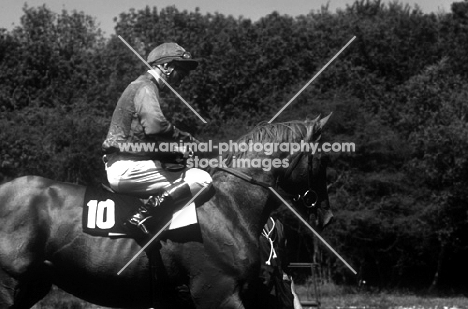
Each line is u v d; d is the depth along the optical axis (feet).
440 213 86.53
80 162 73.05
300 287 86.33
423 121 92.68
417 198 87.71
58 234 19.58
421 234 86.89
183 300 19.90
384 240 90.58
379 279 92.32
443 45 118.21
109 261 19.40
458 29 123.13
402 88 102.37
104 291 19.75
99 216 19.66
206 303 19.51
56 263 19.66
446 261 94.68
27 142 73.20
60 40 111.34
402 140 90.27
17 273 19.35
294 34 111.24
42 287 20.26
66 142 74.74
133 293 19.74
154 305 20.03
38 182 20.20
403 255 89.45
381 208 85.87
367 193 87.30
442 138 86.17
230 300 19.42
